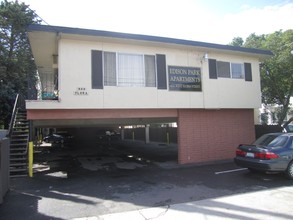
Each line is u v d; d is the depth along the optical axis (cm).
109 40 1214
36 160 1698
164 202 748
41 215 672
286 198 750
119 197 816
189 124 1442
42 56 1487
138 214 656
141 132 3403
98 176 1160
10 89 2150
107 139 3262
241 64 1581
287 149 989
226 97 1502
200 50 1443
